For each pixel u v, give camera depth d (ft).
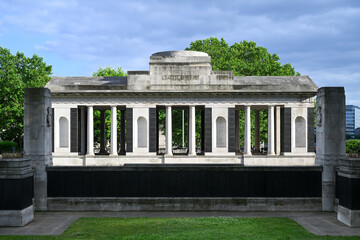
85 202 99.19
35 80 274.98
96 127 326.44
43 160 99.96
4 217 82.94
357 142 252.83
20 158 87.61
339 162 98.32
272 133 226.58
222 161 222.89
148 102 224.74
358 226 82.02
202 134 254.68
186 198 98.78
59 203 99.35
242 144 348.79
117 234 73.26
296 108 224.74
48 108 103.09
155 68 222.89
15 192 83.35
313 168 99.50
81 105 227.20
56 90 223.10
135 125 224.53
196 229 76.48
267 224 81.41
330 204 98.73
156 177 99.45
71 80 238.27
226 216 92.02
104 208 99.14
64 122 228.02
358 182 82.69
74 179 99.96
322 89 100.17
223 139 226.79
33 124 99.86
